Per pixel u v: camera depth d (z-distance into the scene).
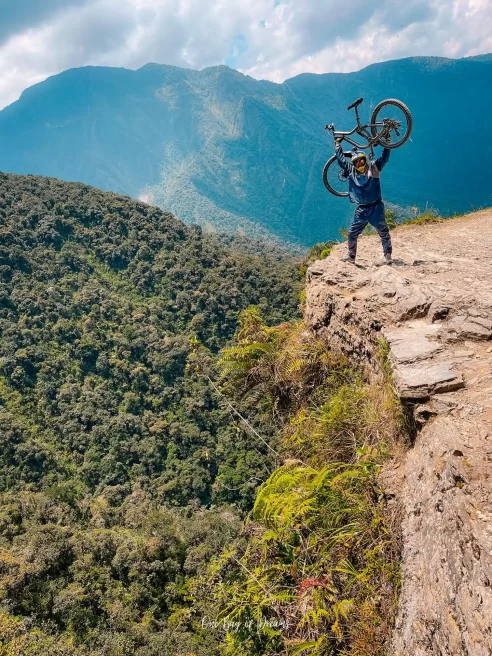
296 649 2.90
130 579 28.42
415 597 2.61
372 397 4.45
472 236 8.34
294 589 3.32
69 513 40.00
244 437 6.44
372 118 6.39
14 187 97.19
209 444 54.81
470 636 1.97
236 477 45.72
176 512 45.47
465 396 3.25
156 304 80.25
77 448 54.62
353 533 3.28
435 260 6.59
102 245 90.81
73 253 87.62
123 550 28.97
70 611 24.75
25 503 39.31
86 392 61.22
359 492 3.57
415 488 3.10
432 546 2.62
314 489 3.61
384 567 3.01
